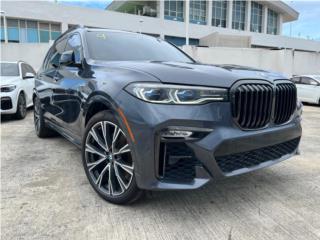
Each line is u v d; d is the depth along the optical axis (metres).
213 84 2.64
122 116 2.72
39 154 4.81
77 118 3.69
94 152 3.23
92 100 3.18
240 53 21.88
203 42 32.81
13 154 4.81
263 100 2.88
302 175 3.95
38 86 5.61
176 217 2.85
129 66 3.06
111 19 36.00
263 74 3.07
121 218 2.82
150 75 2.71
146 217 2.84
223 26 47.94
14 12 30.97
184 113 2.53
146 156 2.60
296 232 2.62
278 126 3.10
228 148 2.63
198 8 44.84
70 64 3.95
